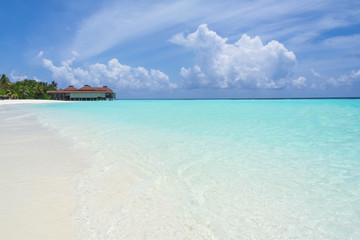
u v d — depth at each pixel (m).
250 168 4.08
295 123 10.51
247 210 2.60
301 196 2.96
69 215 2.38
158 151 5.27
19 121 11.50
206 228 2.24
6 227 2.13
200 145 5.93
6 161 4.29
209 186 3.26
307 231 2.22
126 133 7.75
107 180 3.41
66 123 10.64
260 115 14.98
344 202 2.80
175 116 14.53
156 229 2.19
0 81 67.44
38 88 73.44
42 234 2.05
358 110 18.83
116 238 2.03
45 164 4.13
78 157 4.66
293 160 4.59
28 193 2.89
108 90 73.75
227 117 13.68
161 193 3.00
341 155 4.98
